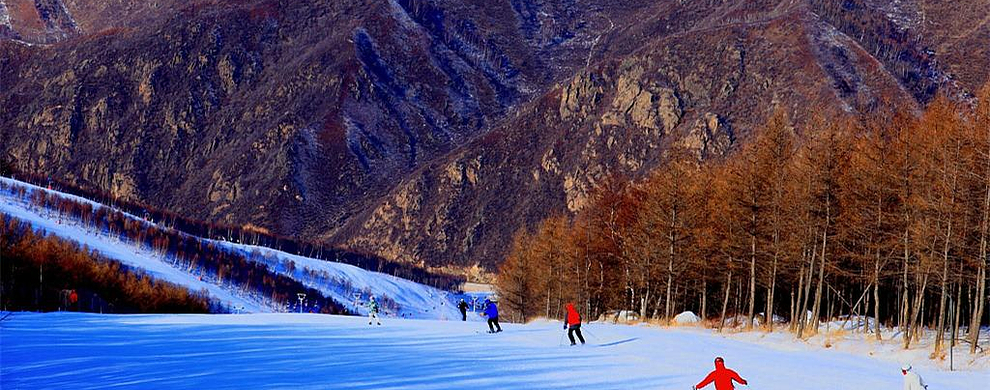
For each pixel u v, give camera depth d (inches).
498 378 1042.7
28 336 1576.0
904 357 1444.4
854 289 2576.3
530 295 3641.7
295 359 1227.9
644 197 2878.9
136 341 1534.2
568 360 1259.8
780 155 2111.2
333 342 1561.3
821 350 1609.3
